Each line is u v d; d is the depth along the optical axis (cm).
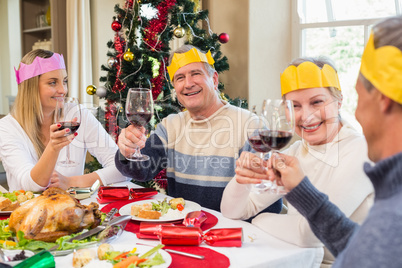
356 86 67
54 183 184
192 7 305
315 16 369
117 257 100
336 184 129
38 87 209
